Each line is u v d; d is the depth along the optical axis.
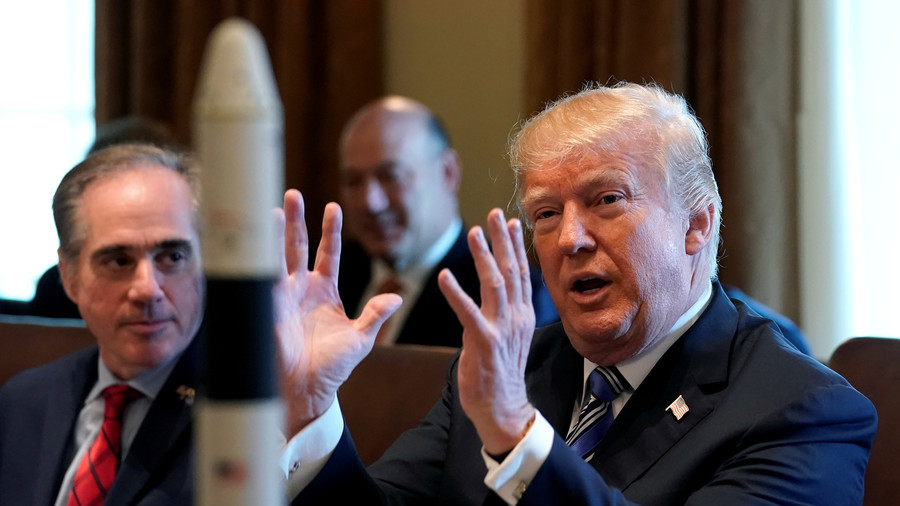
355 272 6.61
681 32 6.49
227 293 1.26
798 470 2.66
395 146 6.34
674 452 2.86
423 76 7.94
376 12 7.91
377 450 3.88
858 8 6.37
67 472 3.57
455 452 3.23
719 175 6.45
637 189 2.88
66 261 3.59
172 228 3.46
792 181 6.49
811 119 6.44
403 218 6.32
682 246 2.99
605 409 3.09
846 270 6.43
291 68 7.83
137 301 3.41
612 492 2.46
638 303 2.91
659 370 3.02
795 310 6.52
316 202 7.96
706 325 3.07
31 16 9.48
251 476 1.26
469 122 7.81
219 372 1.26
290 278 2.58
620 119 2.93
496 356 2.31
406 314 6.21
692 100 6.57
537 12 6.95
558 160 2.91
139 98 8.27
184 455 3.36
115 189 3.46
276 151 1.30
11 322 4.81
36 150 9.54
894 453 3.31
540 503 2.38
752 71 6.33
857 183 6.42
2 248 9.60
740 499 2.60
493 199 7.75
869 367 3.46
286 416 2.64
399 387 3.94
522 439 2.38
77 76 9.46
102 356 3.66
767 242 6.37
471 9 7.79
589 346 3.03
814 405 2.76
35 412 3.75
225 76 1.26
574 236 2.87
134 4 8.32
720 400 2.90
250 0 7.94
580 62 6.82
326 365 2.61
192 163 3.65
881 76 6.34
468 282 6.16
